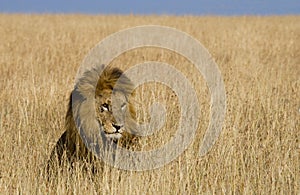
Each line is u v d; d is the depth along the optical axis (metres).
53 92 15.65
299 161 10.77
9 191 9.42
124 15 58.91
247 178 9.88
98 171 9.66
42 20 52.00
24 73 20.42
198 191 9.36
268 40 33.97
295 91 16.61
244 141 12.11
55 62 24.38
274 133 12.55
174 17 54.38
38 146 11.30
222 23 48.19
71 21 51.19
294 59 26.83
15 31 38.94
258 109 14.48
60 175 9.52
